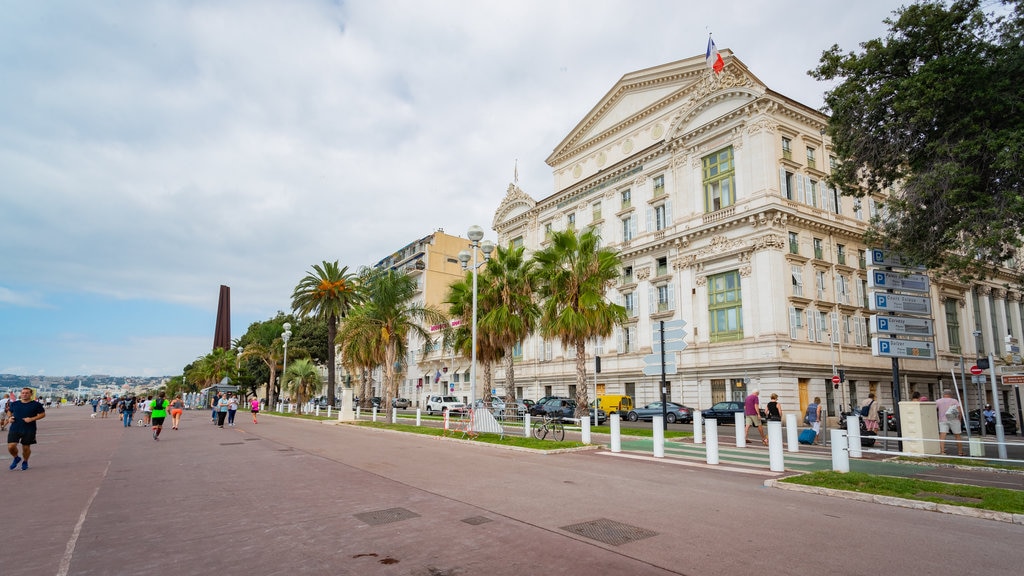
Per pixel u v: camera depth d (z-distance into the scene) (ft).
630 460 45.62
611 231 148.77
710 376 116.26
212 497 29.35
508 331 93.30
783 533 21.85
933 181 44.91
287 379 164.66
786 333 105.91
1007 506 24.90
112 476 37.04
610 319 85.25
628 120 150.92
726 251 116.06
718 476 36.63
